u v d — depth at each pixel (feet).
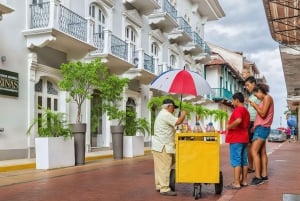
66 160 41.57
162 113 24.98
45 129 40.47
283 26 38.29
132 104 75.77
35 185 28.81
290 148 80.43
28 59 47.88
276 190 24.08
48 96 52.44
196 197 23.29
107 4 65.41
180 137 23.70
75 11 56.85
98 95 63.52
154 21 82.28
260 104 27.96
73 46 53.47
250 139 31.63
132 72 70.79
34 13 48.26
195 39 105.40
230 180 31.07
